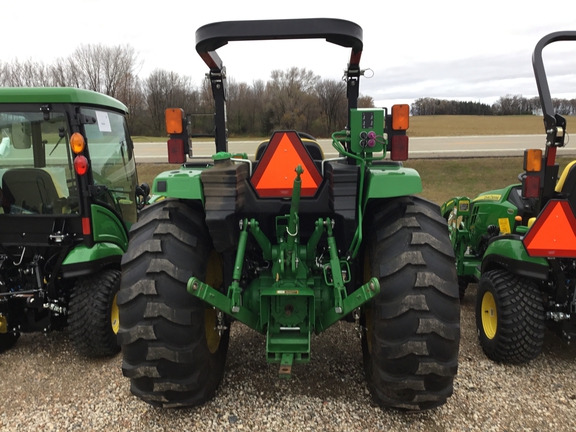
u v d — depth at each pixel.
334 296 2.31
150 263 2.23
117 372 3.11
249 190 2.37
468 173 14.30
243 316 2.30
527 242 2.90
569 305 3.01
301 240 2.65
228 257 2.67
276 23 2.17
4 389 2.91
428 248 2.19
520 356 3.05
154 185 2.29
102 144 3.69
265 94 21.64
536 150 3.02
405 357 2.12
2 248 3.39
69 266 3.22
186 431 2.35
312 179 2.34
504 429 2.36
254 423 2.39
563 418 2.47
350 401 2.57
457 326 2.13
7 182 3.36
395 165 2.53
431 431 2.32
